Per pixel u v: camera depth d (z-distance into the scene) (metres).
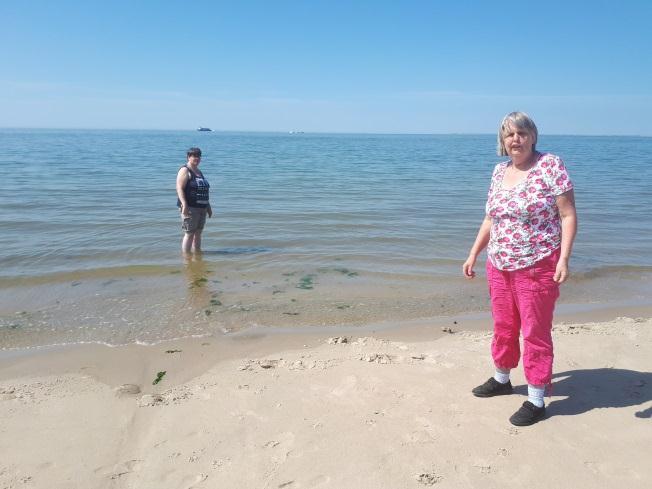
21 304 6.30
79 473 2.94
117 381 4.25
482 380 4.02
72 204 13.50
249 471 2.93
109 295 6.68
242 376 4.21
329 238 10.09
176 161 31.59
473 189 18.59
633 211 13.88
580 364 4.31
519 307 3.35
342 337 5.20
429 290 7.02
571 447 3.11
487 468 2.93
